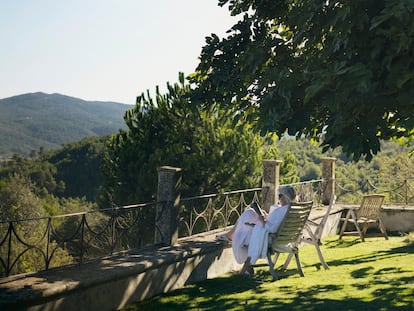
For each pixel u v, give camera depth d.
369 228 13.24
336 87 5.25
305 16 5.96
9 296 4.76
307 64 6.01
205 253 7.66
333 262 9.05
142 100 20.34
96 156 58.19
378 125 5.62
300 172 41.97
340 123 5.50
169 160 18.44
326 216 8.66
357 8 5.59
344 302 6.05
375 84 5.16
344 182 36.28
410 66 5.27
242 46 7.27
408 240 11.22
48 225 5.99
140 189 18.62
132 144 19.45
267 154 19.83
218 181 18.41
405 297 6.24
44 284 5.21
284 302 6.11
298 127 6.18
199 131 19.27
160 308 5.96
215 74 7.11
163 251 7.20
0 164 61.84
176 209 7.86
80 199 54.34
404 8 4.91
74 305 5.34
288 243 7.82
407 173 35.78
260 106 6.12
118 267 6.11
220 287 7.09
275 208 7.75
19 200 25.28
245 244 7.81
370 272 8.01
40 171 57.91
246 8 7.38
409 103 5.15
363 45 5.64
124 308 5.98
